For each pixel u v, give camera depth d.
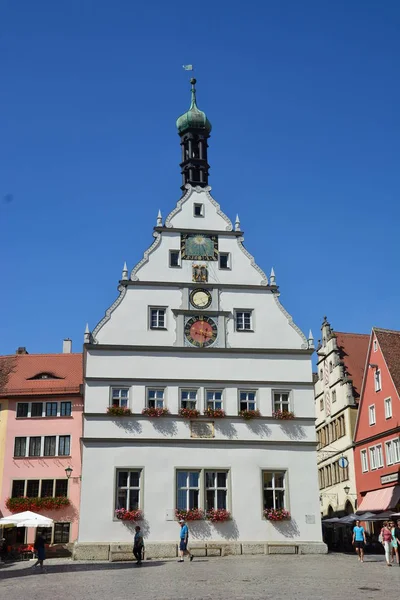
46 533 47.38
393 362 49.22
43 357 55.06
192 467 37.28
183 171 45.25
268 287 41.16
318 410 61.28
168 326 39.59
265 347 40.03
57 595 20.20
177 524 36.25
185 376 38.84
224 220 42.16
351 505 52.78
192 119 45.62
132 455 37.03
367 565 30.06
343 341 59.12
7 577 27.39
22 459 49.12
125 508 36.31
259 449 38.16
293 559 33.56
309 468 38.31
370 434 50.66
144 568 29.44
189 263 41.00
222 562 31.86
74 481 48.44
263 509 37.25
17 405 50.41
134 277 40.12
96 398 37.84
